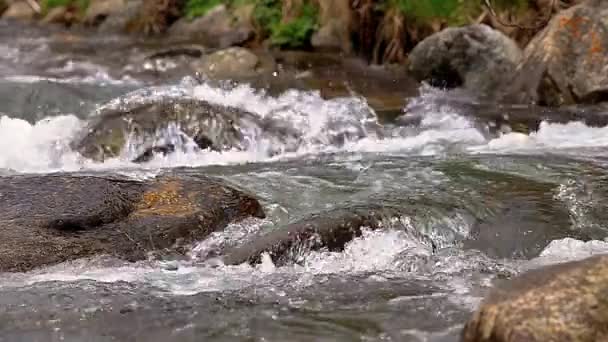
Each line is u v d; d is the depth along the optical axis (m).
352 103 11.95
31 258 6.35
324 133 10.64
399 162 9.34
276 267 6.45
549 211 7.45
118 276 6.21
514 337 4.35
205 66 14.57
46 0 23.11
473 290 5.95
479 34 13.44
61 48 17.67
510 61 13.00
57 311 5.61
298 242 6.60
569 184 8.17
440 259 6.59
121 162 9.90
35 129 10.40
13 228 6.73
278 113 11.23
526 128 11.00
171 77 14.23
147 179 7.94
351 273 6.34
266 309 5.64
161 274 6.28
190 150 10.05
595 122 11.19
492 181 8.33
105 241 6.67
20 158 9.88
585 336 4.30
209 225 7.03
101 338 5.27
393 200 7.58
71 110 12.05
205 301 5.78
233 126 10.27
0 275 6.14
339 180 8.62
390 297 5.82
